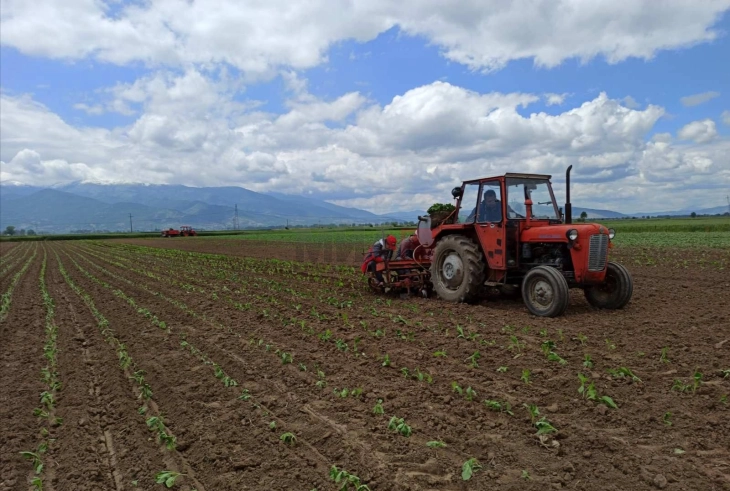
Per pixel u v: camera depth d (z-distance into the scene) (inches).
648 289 440.8
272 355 269.3
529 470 143.3
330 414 188.5
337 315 363.9
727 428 161.2
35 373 260.1
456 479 140.9
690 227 1854.1
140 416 201.2
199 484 149.0
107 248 1717.5
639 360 229.8
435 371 229.3
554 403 186.7
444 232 422.6
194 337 318.7
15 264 1070.4
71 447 176.4
